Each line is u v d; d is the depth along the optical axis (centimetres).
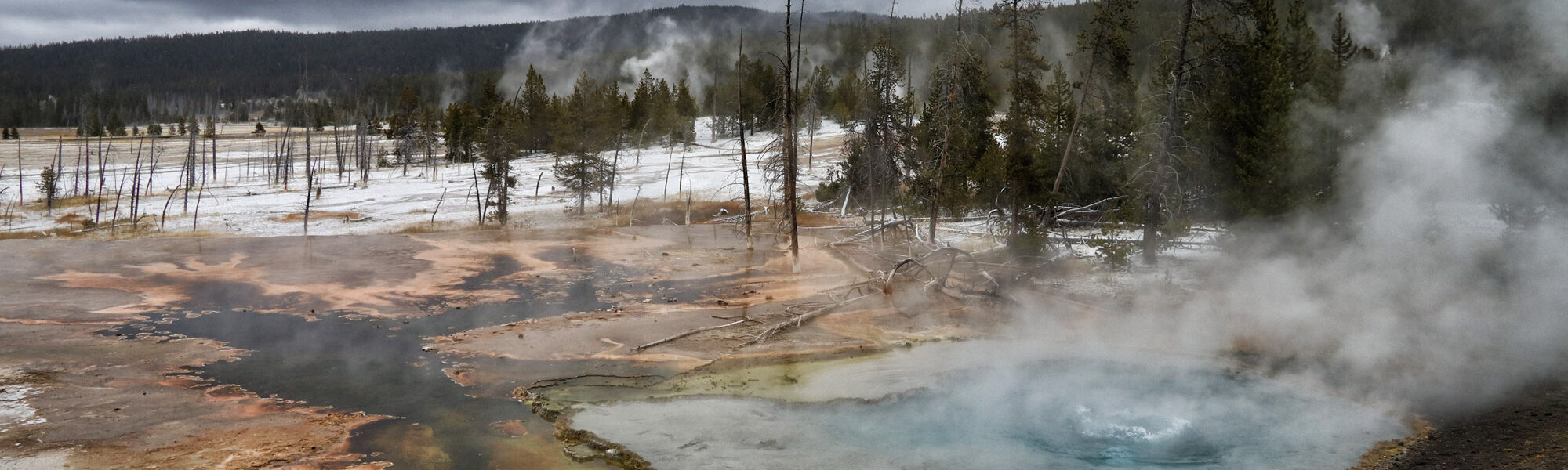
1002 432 1207
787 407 1330
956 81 2816
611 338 1806
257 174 8025
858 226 3922
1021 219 2516
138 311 2081
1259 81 2145
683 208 4875
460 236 3753
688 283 2534
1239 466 1059
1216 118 2222
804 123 6169
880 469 1066
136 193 4897
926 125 3500
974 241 3098
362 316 2052
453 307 2166
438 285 2483
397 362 1614
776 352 1678
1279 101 2089
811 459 1104
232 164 9388
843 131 8344
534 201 5428
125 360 1609
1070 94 3309
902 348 1719
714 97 9150
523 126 6988
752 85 8394
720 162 7056
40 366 1545
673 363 1603
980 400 1366
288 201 5509
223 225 4450
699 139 9212
